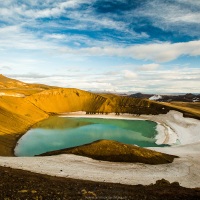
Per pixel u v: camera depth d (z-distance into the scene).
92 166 40.56
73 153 49.59
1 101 105.94
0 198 16.25
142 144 79.50
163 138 88.12
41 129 96.62
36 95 153.88
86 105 166.62
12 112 101.25
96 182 27.67
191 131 94.44
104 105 163.25
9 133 78.31
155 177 36.97
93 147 51.53
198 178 39.12
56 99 162.38
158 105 153.88
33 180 23.03
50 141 76.94
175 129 105.00
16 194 17.36
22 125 94.25
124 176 36.03
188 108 163.88
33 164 37.75
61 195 18.19
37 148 67.75
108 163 43.75
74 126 108.69
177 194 22.09
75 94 172.50
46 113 142.62
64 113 153.88
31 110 122.06
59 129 99.06
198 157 52.84
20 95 150.25
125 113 155.38
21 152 62.81
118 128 107.50
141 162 46.50
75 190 20.58
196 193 23.14
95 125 114.31
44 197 17.38
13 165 35.47
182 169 42.97
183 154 56.16
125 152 49.56
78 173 35.19
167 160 49.09
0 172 24.42
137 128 108.75
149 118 140.75
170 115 137.00
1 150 60.16
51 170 35.22
